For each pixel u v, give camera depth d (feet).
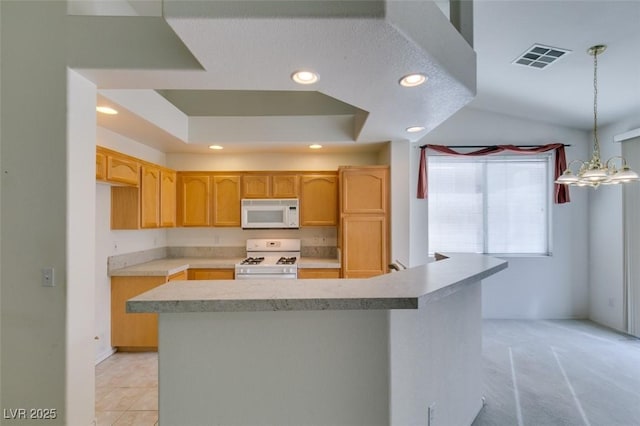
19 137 5.98
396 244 12.10
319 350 4.45
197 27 4.53
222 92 12.17
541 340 11.51
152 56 6.10
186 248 14.20
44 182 5.94
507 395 7.83
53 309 5.90
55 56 6.04
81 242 6.23
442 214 14.47
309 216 13.44
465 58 6.63
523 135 14.16
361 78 6.23
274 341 4.40
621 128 12.48
